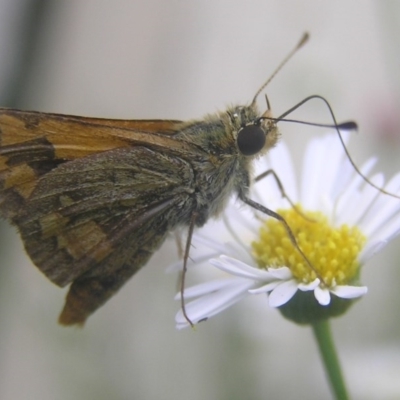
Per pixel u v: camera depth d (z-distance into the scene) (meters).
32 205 0.11
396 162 0.14
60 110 0.16
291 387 0.13
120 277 0.11
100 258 0.11
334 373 0.11
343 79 0.15
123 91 0.17
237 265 0.11
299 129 0.15
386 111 0.14
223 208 0.11
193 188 0.11
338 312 0.11
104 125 0.11
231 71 0.17
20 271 0.14
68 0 0.15
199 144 0.11
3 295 0.14
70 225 0.11
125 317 0.14
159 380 0.14
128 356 0.14
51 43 0.14
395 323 0.13
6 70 0.14
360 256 0.11
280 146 0.12
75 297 0.11
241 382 0.13
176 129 0.11
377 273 0.13
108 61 0.17
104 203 0.11
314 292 0.11
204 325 0.13
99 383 0.13
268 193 0.12
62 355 0.13
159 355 0.14
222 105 0.17
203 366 0.13
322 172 0.12
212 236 0.12
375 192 0.11
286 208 0.12
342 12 0.15
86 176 0.11
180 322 0.11
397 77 0.13
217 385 0.13
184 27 0.17
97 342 0.14
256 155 0.11
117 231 0.11
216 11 0.17
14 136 0.11
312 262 0.11
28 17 0.14
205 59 0.17
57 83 0.15
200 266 0.13
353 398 0.12
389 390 0.12
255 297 0.13
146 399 0.13
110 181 0.11
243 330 0.13
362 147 0.14
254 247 0.11
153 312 0.14
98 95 0.16
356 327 0.13
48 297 0.13
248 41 0.17
